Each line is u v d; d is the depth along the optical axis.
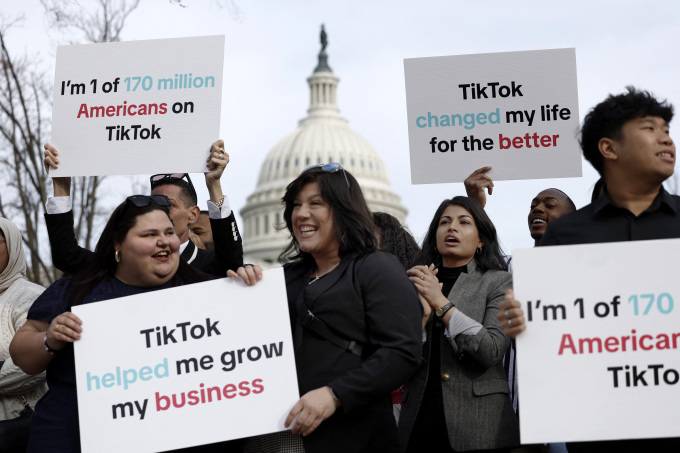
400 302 4.77
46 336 4.88
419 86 6.70
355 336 4.80
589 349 4.53
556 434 4.48
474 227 5.92
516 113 6.62
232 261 5.87
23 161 13.58
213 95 5.84
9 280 6.37
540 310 4.57
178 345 4.85
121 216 5.03
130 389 4.82
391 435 4.79
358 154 107.06
